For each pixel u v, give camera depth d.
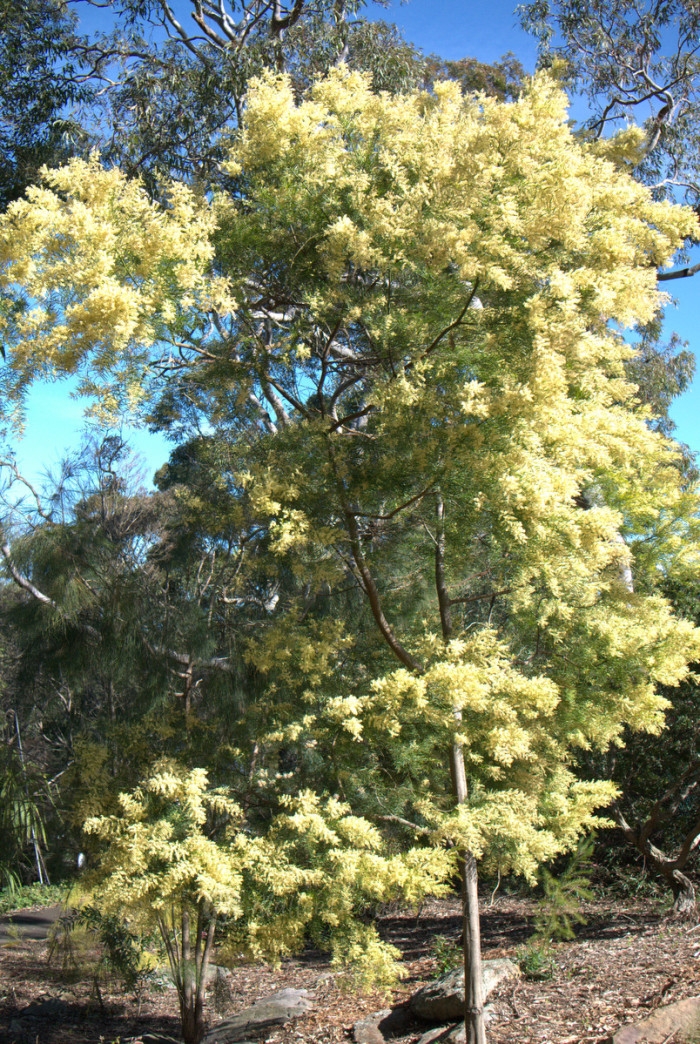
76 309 3.80
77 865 6.88
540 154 4.15
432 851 4.05
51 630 7.15
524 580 4.70
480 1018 4.39
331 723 4.83
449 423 4.24
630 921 7.74
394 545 5.40
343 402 6.36
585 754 8.34
